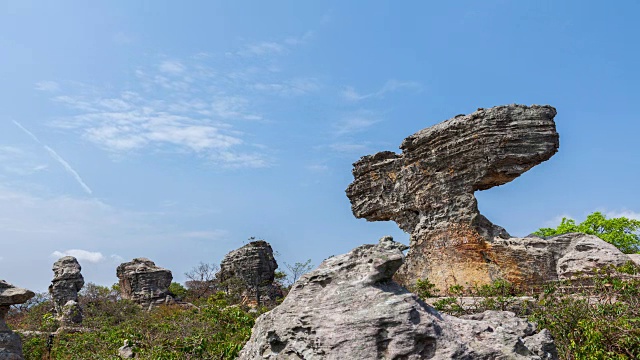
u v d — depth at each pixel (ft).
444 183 73.61
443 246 71.67
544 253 65.41
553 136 69.05
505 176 70.23
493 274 66.95
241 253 164.14
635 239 140.15
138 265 177.88
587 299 51.11
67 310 133.59
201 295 189.06
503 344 22.71
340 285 24.29
